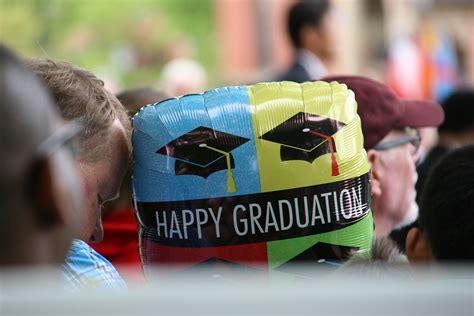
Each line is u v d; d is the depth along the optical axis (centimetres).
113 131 561
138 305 274
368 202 564
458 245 558
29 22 3247
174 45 3469
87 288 532
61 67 564
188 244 546
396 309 271
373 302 272
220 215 539
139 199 568
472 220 554
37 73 548
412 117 791
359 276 501
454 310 271
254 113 547
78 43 3366
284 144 539
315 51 1675
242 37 3950
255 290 281
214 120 548
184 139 549
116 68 3334
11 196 341
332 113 551
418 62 2997
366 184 561
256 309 271
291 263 538
